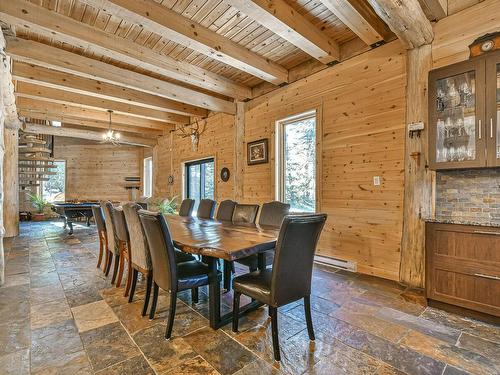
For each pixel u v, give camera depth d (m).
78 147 9.43
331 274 3.26
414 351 1.74
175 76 4.00
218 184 5.83
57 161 9.30
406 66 2.94
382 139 3.16
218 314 2.02
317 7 2.86
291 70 4.22
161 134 8.21
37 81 4.03
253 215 3.43
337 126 3.60
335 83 3.64
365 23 2.82
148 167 9.63
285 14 2.78
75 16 2.92
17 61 3.83
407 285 2.84
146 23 2.74
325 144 3.73
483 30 2.47
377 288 2.80
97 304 2.43
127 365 1.60
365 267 3.28
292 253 1.71
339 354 1.71
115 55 3.33
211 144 6.08
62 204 6.41
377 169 3.20
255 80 4.70
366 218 3.29
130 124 6.91
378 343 1.82
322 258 3.69
